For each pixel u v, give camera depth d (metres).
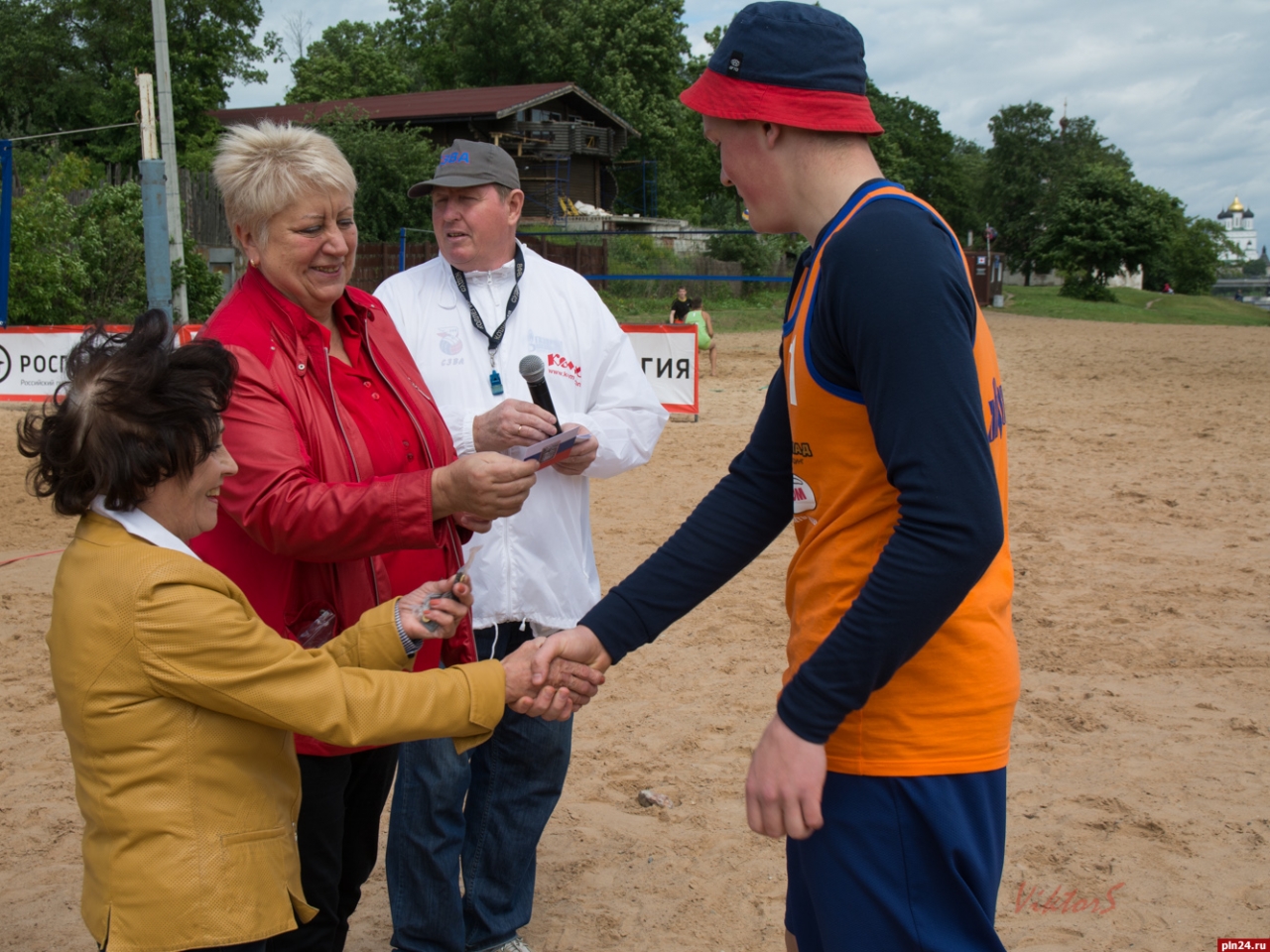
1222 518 8.69
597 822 4.00
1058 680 5.34
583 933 3.31
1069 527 8.45
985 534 1.61
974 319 1.78
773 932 3.30
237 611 1.87
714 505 2.23
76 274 19.55
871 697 1.82
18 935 3.28
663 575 2.21
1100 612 6.41
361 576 2.45
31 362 14.13
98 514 1.88
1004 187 86.38
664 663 5.65
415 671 2.35
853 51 1.92
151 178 12.34
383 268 29.59
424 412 2.66
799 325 1.86
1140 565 7.37
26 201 19.88
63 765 4.49
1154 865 3.62
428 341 3.23
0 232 16.05
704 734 4.76
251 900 1.90
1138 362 22.22
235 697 1.84
